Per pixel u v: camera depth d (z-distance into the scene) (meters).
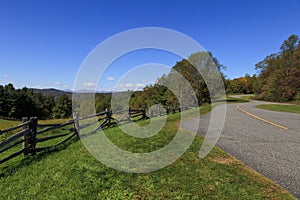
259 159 4.50
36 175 3.82
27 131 5.05
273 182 3.37
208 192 3.06
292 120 11.05
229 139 6.42
